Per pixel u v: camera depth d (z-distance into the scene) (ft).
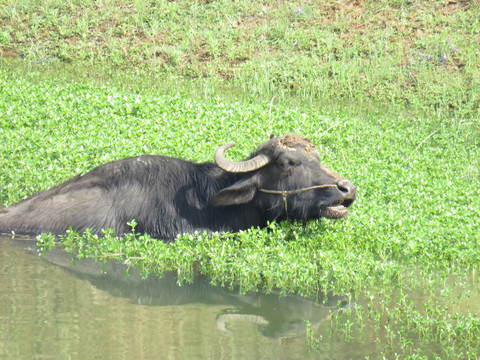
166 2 249.75
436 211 110.73
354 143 149.59
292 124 152.87
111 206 104.47
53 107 156.66
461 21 226.99
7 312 74.33
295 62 214.07
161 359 65.10
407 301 82.33
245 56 220.43
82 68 219.41
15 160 127.24
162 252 95.96
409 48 216.13
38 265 90.17
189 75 214.28
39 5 255.91
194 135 141.18
